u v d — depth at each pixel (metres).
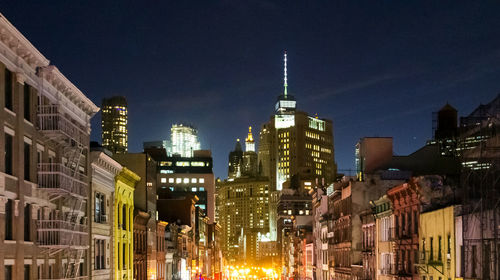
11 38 31.39
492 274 40.47
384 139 78.94
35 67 36.06
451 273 46.69
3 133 31.08
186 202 109.50
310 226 143.88
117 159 71.12
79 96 44.25
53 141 39.44
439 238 49.78
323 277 102.62
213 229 165.12
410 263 56.97
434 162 74.00
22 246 33.22
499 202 40.62
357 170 87.62
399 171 77.50
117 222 56.84
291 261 156.12
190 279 108.50
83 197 43.28
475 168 45.41
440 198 53.88
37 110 36.69
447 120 73.31
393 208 61.62
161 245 81.25
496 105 44.78
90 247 47.84
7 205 31.94
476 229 43.09
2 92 31.00
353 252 78.00
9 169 32.44
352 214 78.19
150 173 74.69
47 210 37.59
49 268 38.53
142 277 68.62
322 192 110.25
